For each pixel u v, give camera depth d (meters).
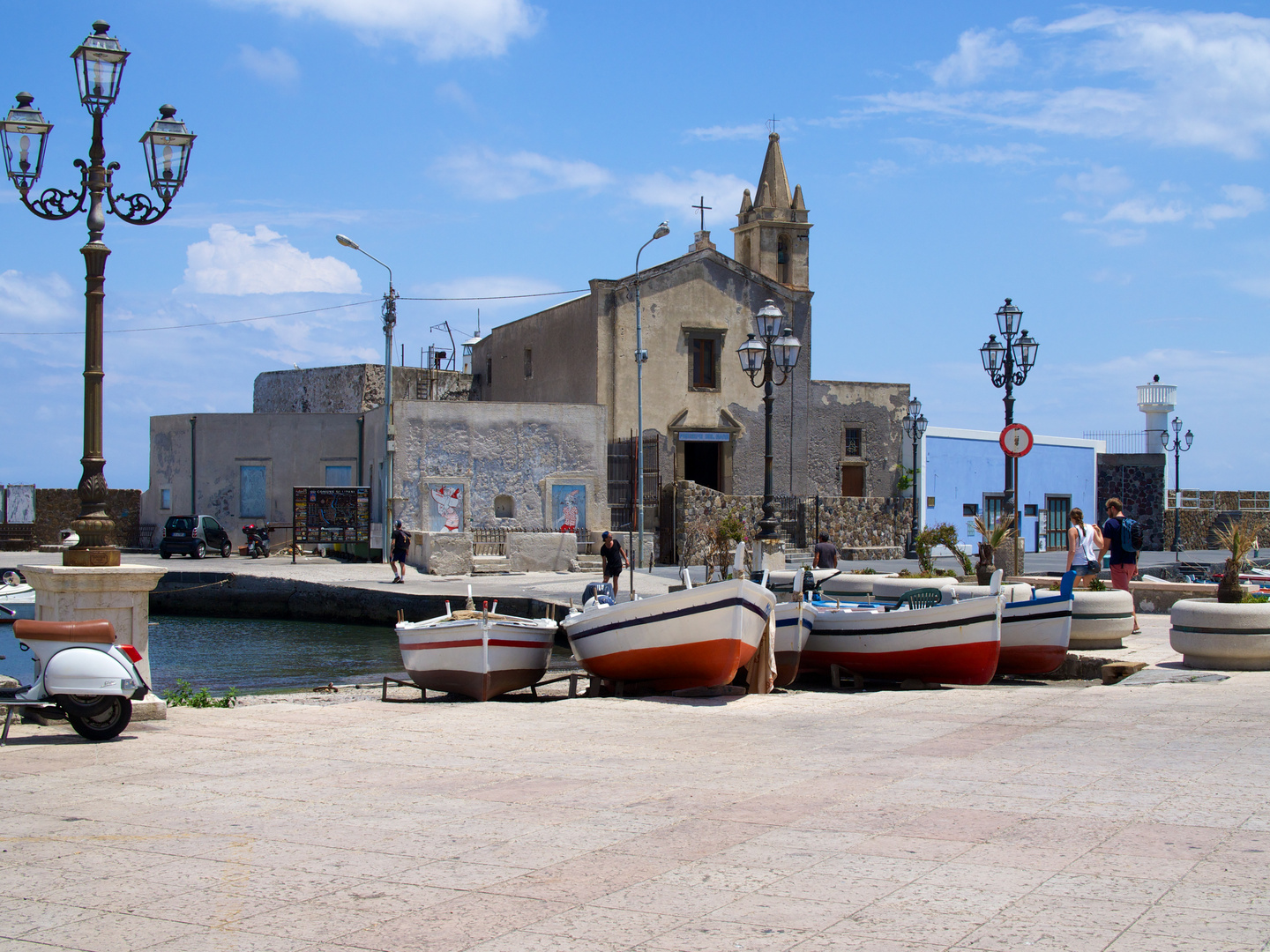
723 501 40.28
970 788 7.25
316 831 6.36
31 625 9.46
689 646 13.38
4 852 6.00
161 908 5.07
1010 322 22.72
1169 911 4.77
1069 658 14.70
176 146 11.42
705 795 7.19
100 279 11.01
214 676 21.61
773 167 46.97
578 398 43.81
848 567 38.19
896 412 48.19
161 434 47.03
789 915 4.82
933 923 4.68
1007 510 22.50
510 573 35.66
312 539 39.59
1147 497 55.38
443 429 38.22
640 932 4.65
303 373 56.31
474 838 6.16
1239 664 13.10
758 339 21.31
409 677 16.06
